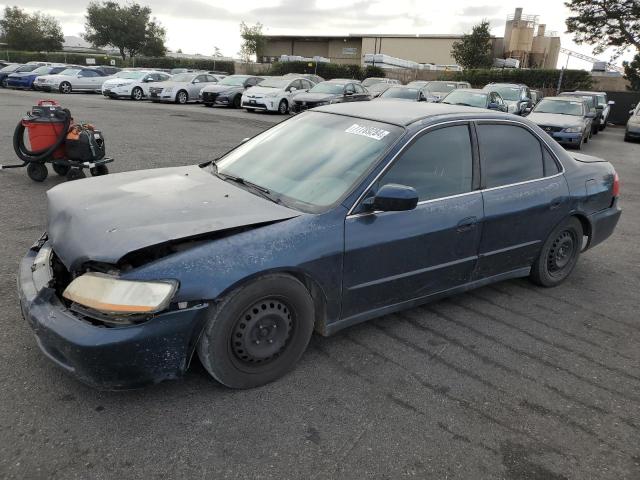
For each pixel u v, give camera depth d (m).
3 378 2.88
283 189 3.31
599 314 4.22
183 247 2.69
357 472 2.40
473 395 3.03
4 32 59.06
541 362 3.44
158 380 2.63
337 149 3.51
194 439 2.53
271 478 2.33
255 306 2.82
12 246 4.80
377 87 25.31
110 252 2.52
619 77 42.72
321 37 63.88
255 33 48.56
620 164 12.81
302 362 3.24
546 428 2.79
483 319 4.00
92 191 3.24
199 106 23.25
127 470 2.32
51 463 2.33
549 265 4.56
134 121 15.20
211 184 3.44
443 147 3.61
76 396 2.78
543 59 60.66
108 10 57.28
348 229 3.08
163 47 61.00
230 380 2.84
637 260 5.60
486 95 16.77
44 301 2.68
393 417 2.79
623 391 3.17
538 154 4.24
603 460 2.58
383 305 3.45
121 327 2.47
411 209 3.17
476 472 2.45
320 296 3.11
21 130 7.16
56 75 27.20
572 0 36.72
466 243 3.70
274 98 20.52
